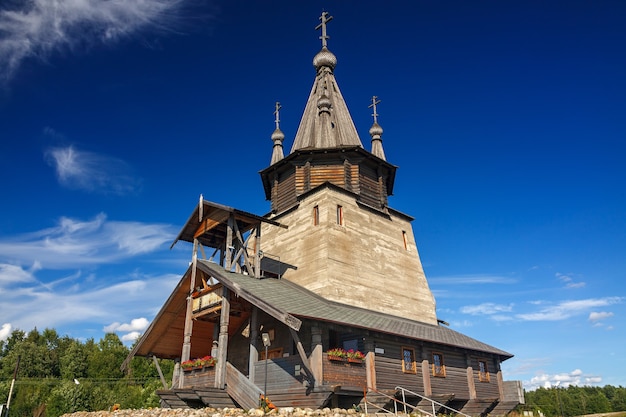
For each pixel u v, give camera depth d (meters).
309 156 30.28
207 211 23.78
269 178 33.28
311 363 18.00
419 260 32.62
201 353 25.83
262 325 23.39
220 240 25.89
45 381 67.38
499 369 28.50
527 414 28.27
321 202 28.05
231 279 20.64
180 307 24.00
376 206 31.44
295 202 30.22
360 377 19.28
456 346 24.55
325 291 24.89
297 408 16.25
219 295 21.11
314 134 32.41
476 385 26.05
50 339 92.50
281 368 18.89
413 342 22.59
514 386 27.98
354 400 19.19
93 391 54.31
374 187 31.77
